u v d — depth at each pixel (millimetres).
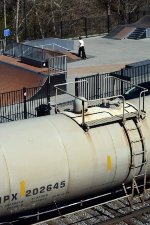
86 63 41406
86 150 15461
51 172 14828
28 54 36719
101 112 16562
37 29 62156
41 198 15070
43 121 15859
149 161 16703
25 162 14523
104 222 16219
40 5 62000
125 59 42781
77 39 53656
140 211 16875
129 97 25484
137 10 68062
